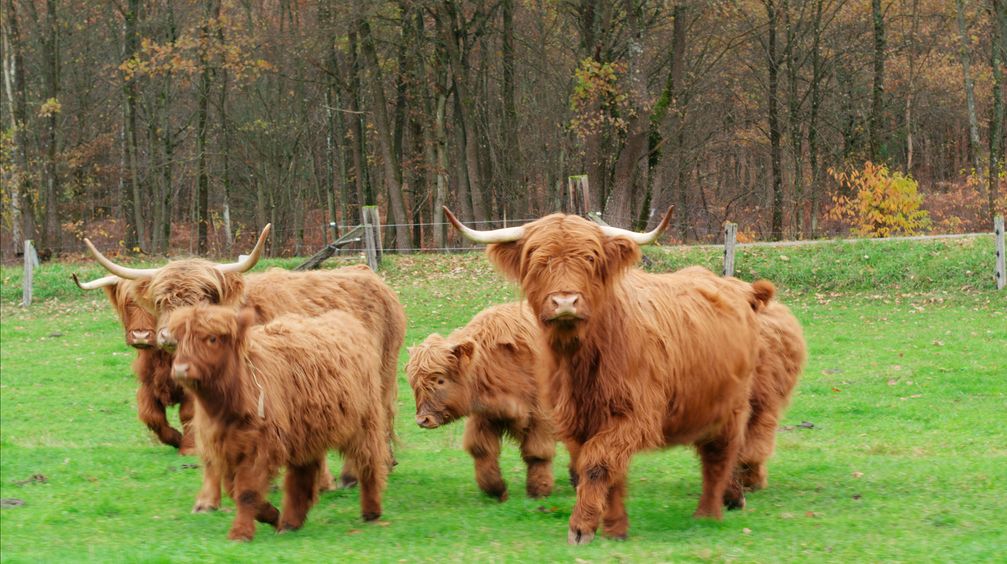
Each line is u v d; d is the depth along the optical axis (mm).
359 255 28172
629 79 29172
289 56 36844
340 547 6984
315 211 60125
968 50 35469
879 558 6355
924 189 47688
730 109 43094
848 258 23500
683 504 8688
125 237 41500
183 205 64062
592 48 30953
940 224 34781
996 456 10539
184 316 6996
